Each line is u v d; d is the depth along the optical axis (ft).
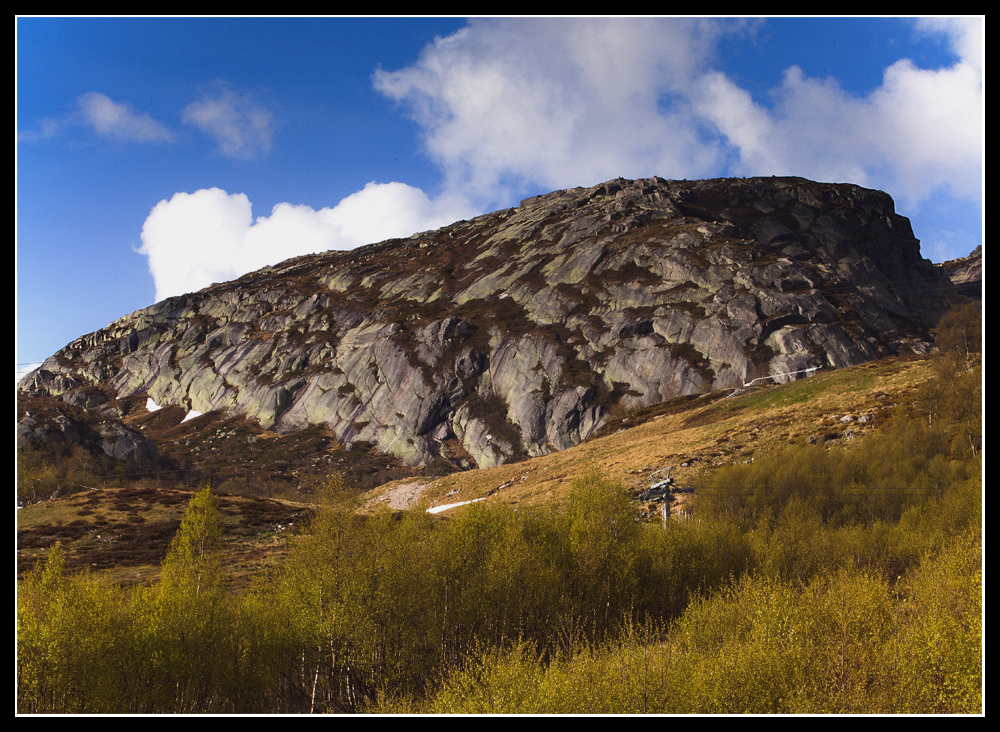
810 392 270.05
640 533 111.65
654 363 432.25
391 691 77.77
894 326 440.04
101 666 65.36
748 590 79.41
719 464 200.64
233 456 469.16
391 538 86.43
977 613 65.41
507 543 94.63
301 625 78.33
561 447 410.52
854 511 151.74
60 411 391.24
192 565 86.79
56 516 183.01
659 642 80.33
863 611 70.23
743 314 433.07
